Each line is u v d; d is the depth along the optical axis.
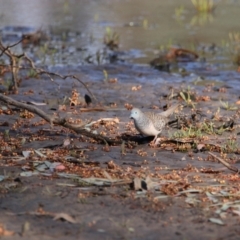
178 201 9.11
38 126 13.63
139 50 24.25
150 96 17.05
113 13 33.69
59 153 11.50
